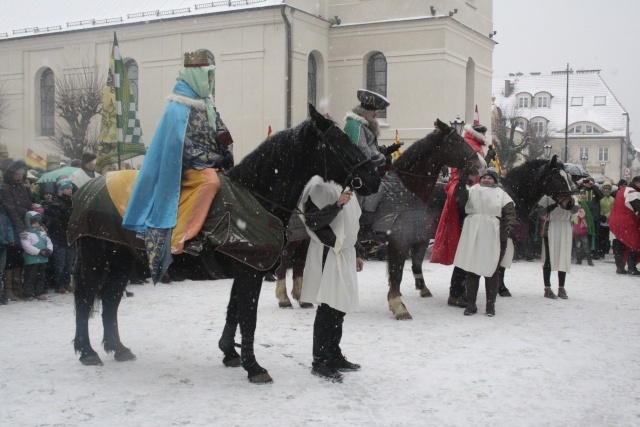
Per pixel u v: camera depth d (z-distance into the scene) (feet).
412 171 26.45
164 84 88.12
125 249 19.84
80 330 20.17
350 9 87.40
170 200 18.06
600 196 51.78
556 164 31.14
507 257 30.78
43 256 31.07
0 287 30.01
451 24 83.71
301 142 17.97
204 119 18.75
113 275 20.51
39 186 34.17
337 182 17.85
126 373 19.47
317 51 85.76
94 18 94.89
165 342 23.09
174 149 18.12
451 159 26.11
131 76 92.17
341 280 18.81
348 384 18.65
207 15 83.30
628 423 16.03
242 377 19.17
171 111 18.40
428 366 20.45
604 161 216.33
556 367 20.51
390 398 17.53
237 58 82.69
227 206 17.97
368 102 25.21
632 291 35.17
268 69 81.00
